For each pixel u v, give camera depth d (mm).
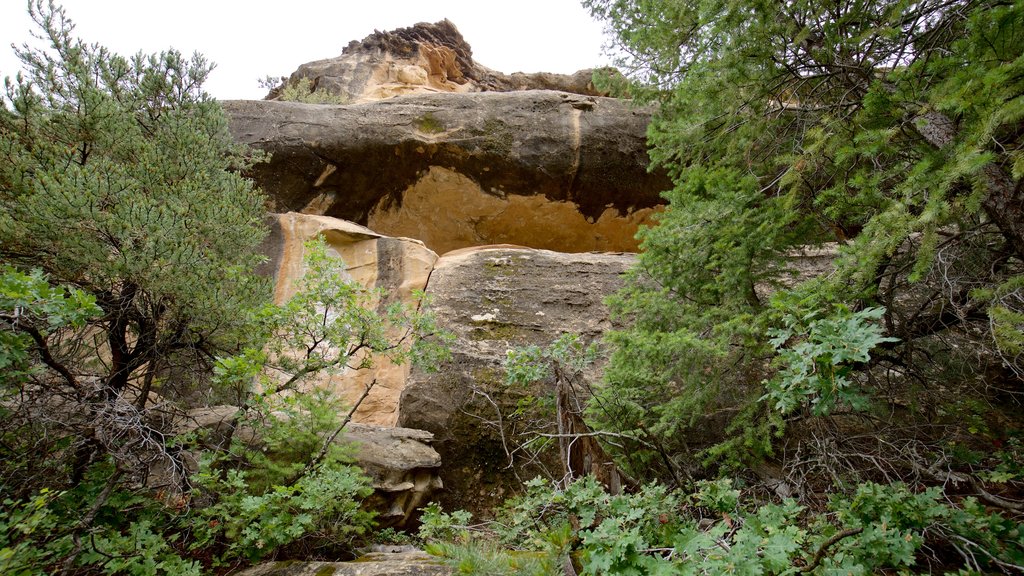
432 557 3594
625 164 9211
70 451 3750
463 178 9188
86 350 4641
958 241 3504
